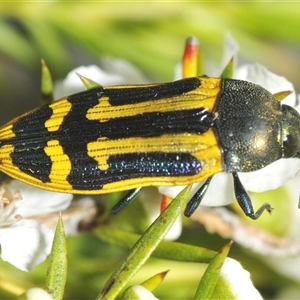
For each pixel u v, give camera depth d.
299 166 0.07
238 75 0.07
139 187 0.06
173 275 0.07
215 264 0.06
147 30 0.08
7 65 0.09
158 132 0.06
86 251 0.07
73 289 0.07
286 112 0.07
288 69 0.09
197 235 0.07
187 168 0.06
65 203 0.07
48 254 0.06
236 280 0.06
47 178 0.06
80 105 0.06
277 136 0.07
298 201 0.07
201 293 0.06
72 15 0.08
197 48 0.07
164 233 0.06
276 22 0.08
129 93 0.07
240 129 0.07
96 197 0.07
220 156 0.07
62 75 0.08
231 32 0.08
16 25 0.09
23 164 0.06
